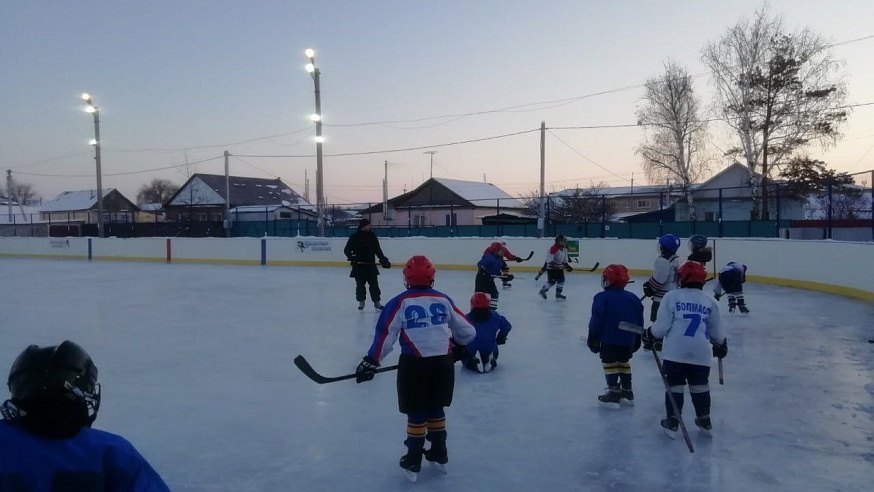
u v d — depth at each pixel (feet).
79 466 4.99
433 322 12.98
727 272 35.47
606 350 18.08
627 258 63.21
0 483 4.77
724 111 100.22
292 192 216.33
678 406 15.01
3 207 268.21
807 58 96.84
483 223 107.14
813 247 47.52
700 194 111.34
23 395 4.88
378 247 39.75
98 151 112.68
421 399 12.98
